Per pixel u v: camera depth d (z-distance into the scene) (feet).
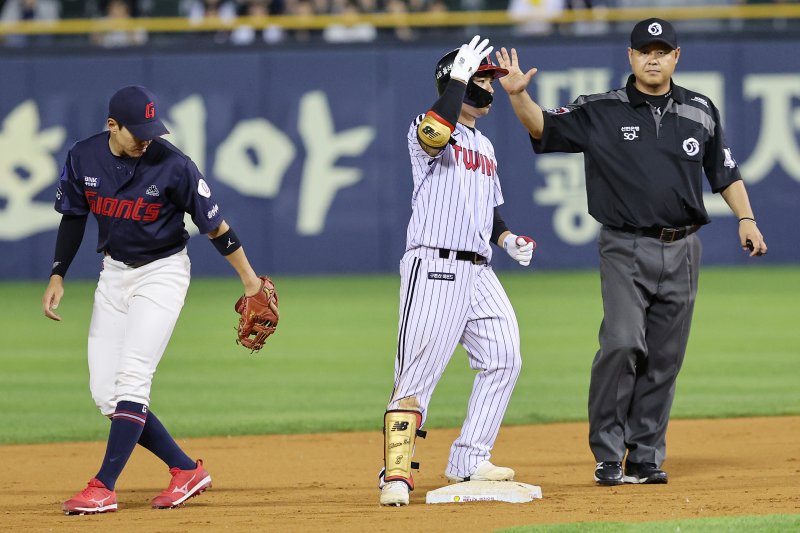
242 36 226.17
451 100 65.16
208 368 135.44
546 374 128.98
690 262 75.10
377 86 216.54
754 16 221.25
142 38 224.12
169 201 67.77
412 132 67.92
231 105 216.74
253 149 217.36
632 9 222.69
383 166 216.95
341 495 73.51
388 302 185.06
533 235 215.31
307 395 119.24
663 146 74.08
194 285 209.67
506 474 70.59
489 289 69.92
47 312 69.92
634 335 73.72
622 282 74.54
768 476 78.02
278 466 86.33
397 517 63.57
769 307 176.04
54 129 216.13
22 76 215.92
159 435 69.97
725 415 105.50
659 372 75.77
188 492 69.97
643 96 74.64
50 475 83.71
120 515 66.69
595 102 75.51
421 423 69.26
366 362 138.21
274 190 217.15
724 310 173.99
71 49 215.92
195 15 228.02
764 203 216.74
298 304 184.55
